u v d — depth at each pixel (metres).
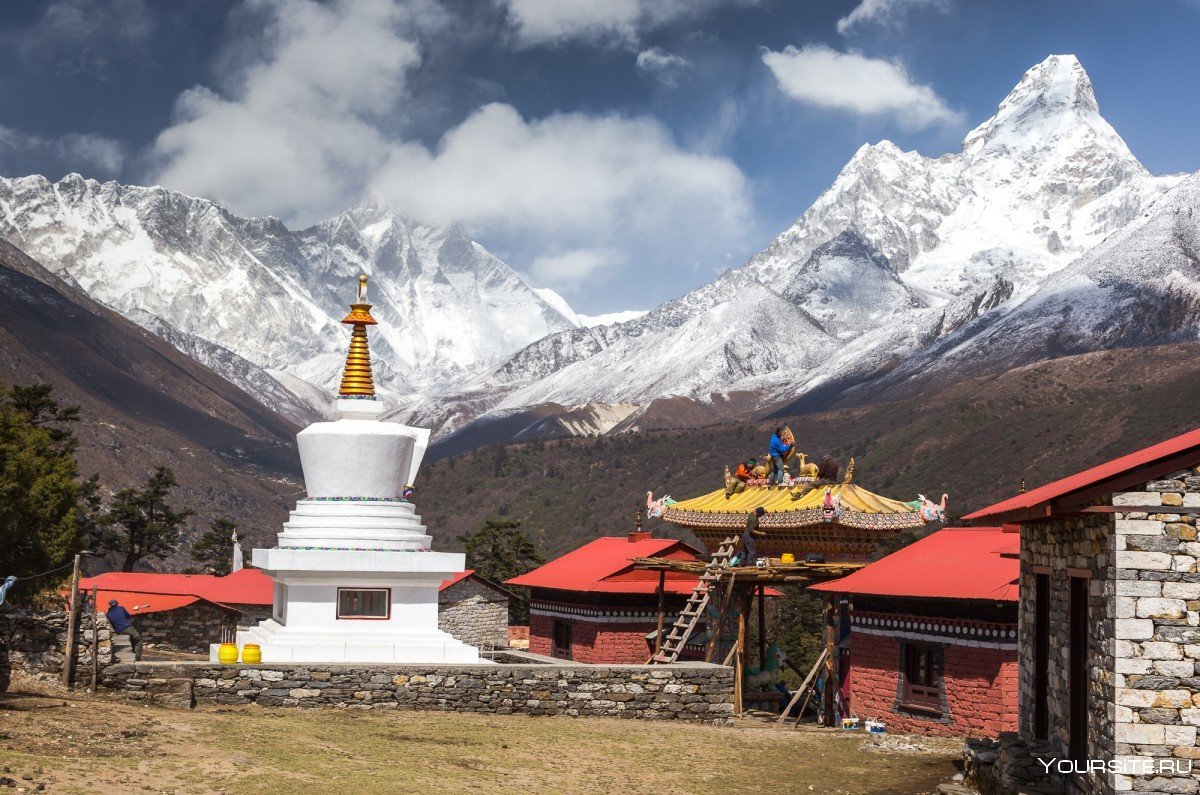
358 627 32.47
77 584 28.62
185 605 54.78
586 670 31.52
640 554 50.12
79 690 28.00
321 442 33.47
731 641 41.69
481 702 30.62
